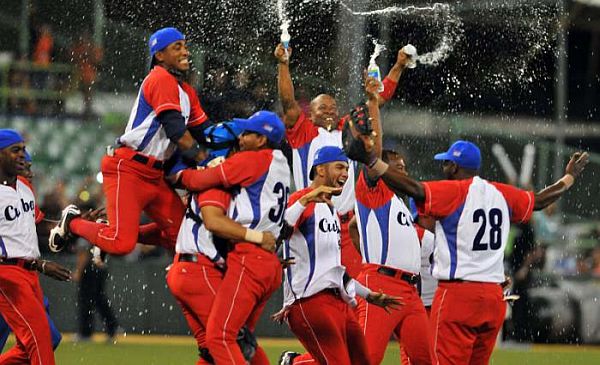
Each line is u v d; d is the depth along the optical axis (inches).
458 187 1347.2
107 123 3139.8
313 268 1322.6
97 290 2522.1
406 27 2696.9
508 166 3073.3
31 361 1413.6
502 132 3053.6
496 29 2810.0
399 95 2955.2
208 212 1245.7
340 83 2618.1
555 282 2696.9
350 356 1385.3
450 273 1348.4
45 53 3193.9
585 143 3405.5
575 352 2496.3
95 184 2898.6
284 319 1390.3
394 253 1439.5
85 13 3142.2
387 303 1378.0
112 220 1341.0
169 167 1332.4
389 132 2987.2
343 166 1347.2
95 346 2415.1
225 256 1275.8
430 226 1579.7
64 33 3179.1
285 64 1525.6
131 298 2664.9
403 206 1459.2
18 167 1419.8
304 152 1546.5
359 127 1299.2
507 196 1375.5
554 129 3166.8
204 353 1304.1
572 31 3331.7
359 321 1438.2
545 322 2674.7
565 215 3031.5
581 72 3385.8
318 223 1326.3
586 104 3398.1
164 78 1320.1
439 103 2957.7
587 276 2733.8
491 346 1384.1
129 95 3157.0
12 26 3216.0
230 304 1248.2
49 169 3073.3
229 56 2586.1
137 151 1338.6
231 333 1247.5
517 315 2642.7
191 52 2586.1
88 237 1358.3
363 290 1371.8
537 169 3058.6
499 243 1360.7
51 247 1401.3
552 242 2933.1
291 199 1344.7
